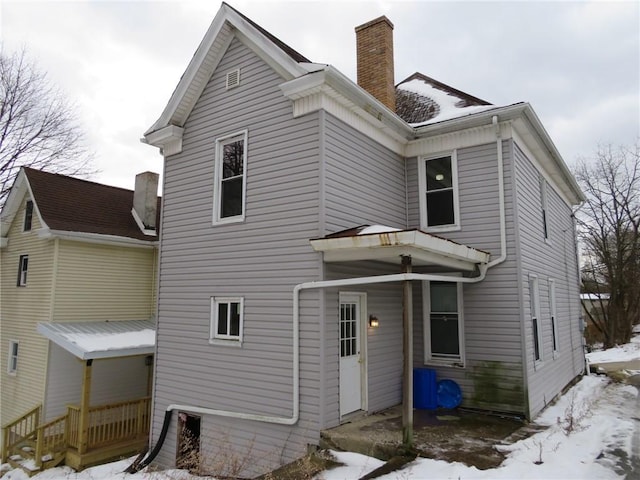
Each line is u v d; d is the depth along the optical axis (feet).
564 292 40.57
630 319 84.17
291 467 18.61
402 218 29.78
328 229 22.06
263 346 23.38
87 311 42.09
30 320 41.93
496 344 25.84
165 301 29.50
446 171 29.58
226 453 22.76
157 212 53.57
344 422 22.12
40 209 41.60
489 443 19.35
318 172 22.25
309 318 21.61
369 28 33.60
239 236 25.49
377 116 26.16
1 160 59.77
